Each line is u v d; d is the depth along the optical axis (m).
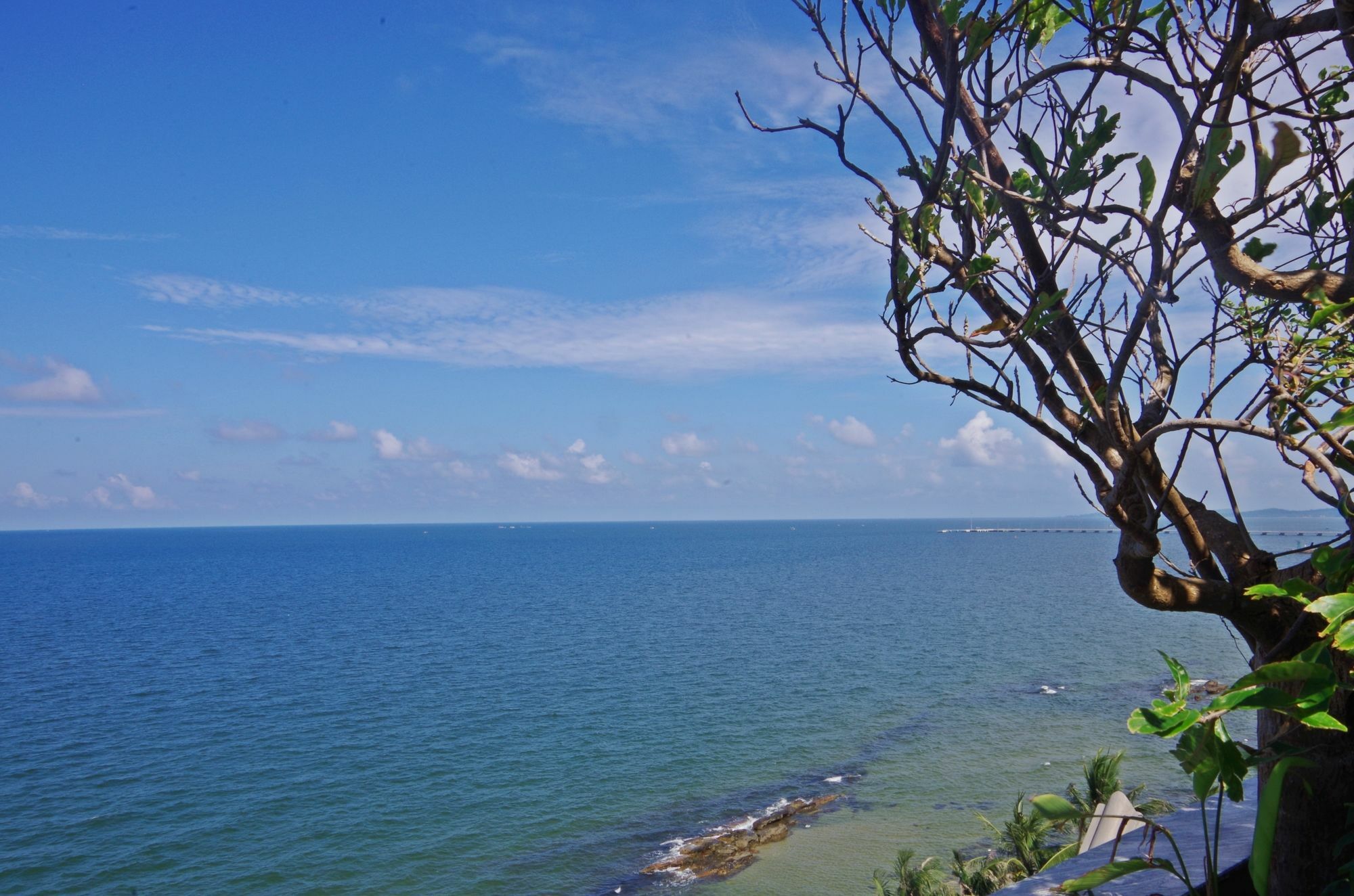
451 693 85.50
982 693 78.31
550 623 134.88
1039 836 33.06
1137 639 107.56
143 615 155.38
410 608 159.12
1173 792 48.69
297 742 68.88
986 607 147.12
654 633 121.12
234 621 145.12
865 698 78.12
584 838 47.19
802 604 156.12
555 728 70.38
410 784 57.62
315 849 47.47
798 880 40.06
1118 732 63.38
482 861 45.06
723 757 60.97
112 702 84.75
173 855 47.19
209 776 60.75
